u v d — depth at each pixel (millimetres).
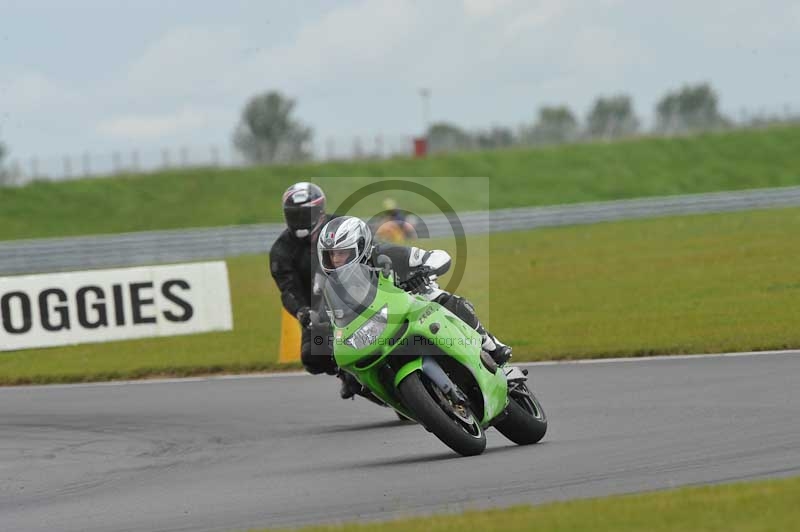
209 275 62812
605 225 129125
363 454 29344
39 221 185750
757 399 32625
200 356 55031
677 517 17781
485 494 22188
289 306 34375
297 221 33219
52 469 30922
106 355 57938
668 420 30516
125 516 23344
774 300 57438
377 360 26000
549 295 69375
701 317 53969
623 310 59719
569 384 39469
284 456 30219
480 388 26359
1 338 61344
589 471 23781
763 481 20234
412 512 21000
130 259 124625
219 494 24984
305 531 19047
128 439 35312
